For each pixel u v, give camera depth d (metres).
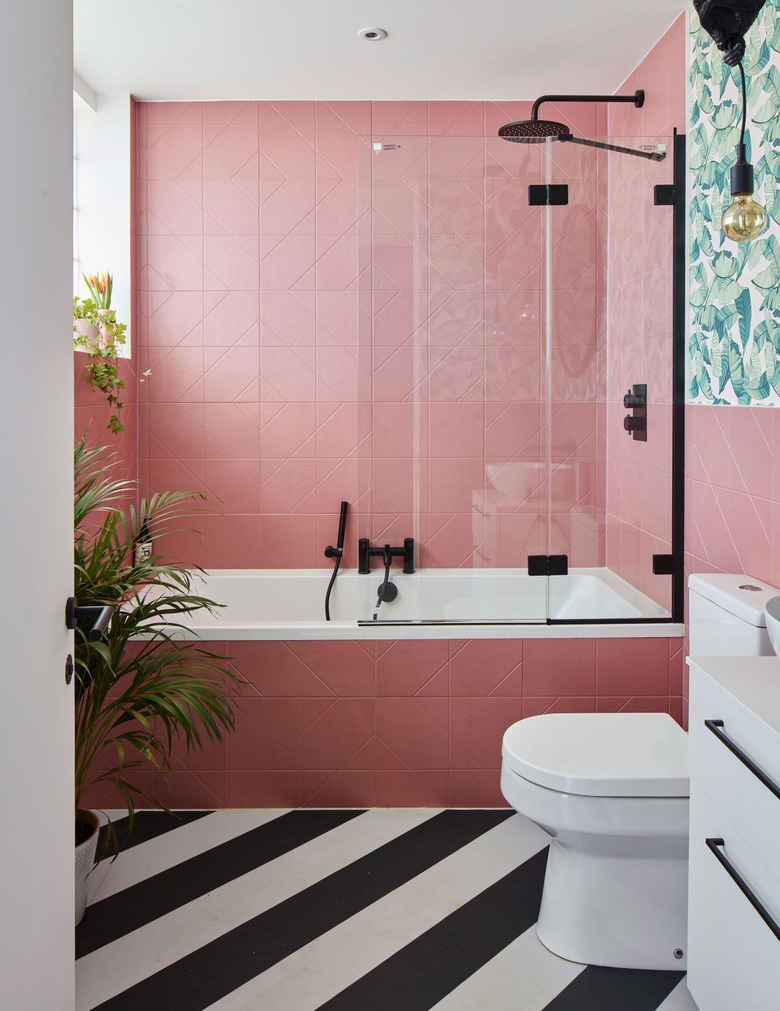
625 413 3.15
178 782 3.09
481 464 3.16
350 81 3.77
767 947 1.57
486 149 3.10
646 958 2.25
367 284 3.14
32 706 1.40
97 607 1.58
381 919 2.44
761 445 2.50
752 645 2.21
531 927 2.42
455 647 3.08
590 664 3.10
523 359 3.15
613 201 3.12
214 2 3.02
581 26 3.22
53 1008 1.50
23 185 1.33
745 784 1.66
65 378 1.55
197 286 4.07
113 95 3.92
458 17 3.14
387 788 3.11
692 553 3.07
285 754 3.09
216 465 4.13
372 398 3.16
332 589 4.10
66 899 1.57
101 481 3.50
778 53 2.33
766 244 2.44
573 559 3.16
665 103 3.27
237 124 4.02
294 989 2.15
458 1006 2.10
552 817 2.22
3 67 1.24
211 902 2.52
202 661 3.05
